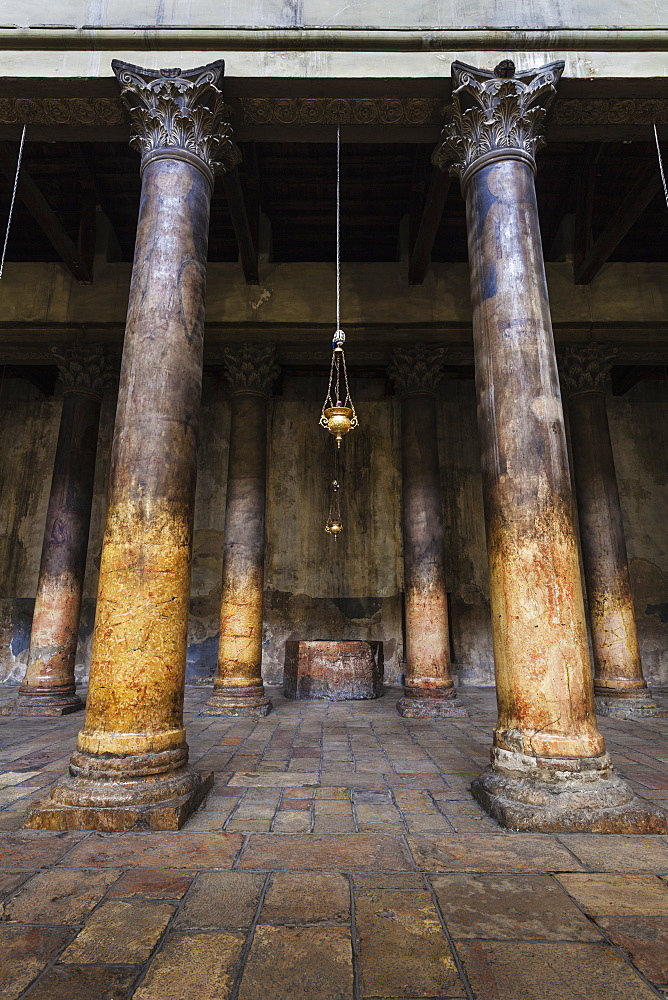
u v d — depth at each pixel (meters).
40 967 2.23
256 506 10.30
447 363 11.71
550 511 4.58
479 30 6.12
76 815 3.83
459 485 14.62
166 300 5.11
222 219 11.12
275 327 10.95
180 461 4.80
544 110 5.86
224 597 9.90
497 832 3.77
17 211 11.07
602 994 2.08
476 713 9.48
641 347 11.10
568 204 11.05
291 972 2.21
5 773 5.30
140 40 6.09
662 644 13.67
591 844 3.56
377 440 14.82
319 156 10.04
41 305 11.05
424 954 2.33
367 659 11.24
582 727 4.25
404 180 10.58
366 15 6.25
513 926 2.56
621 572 10.20
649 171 8.28
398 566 14.12
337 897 2.84
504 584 4.61
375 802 4.41
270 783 4.96
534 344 4.99
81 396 10.92
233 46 6.14
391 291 11.13
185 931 2.51
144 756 4.14
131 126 5.96
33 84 6.04
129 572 4.46
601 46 6.10
